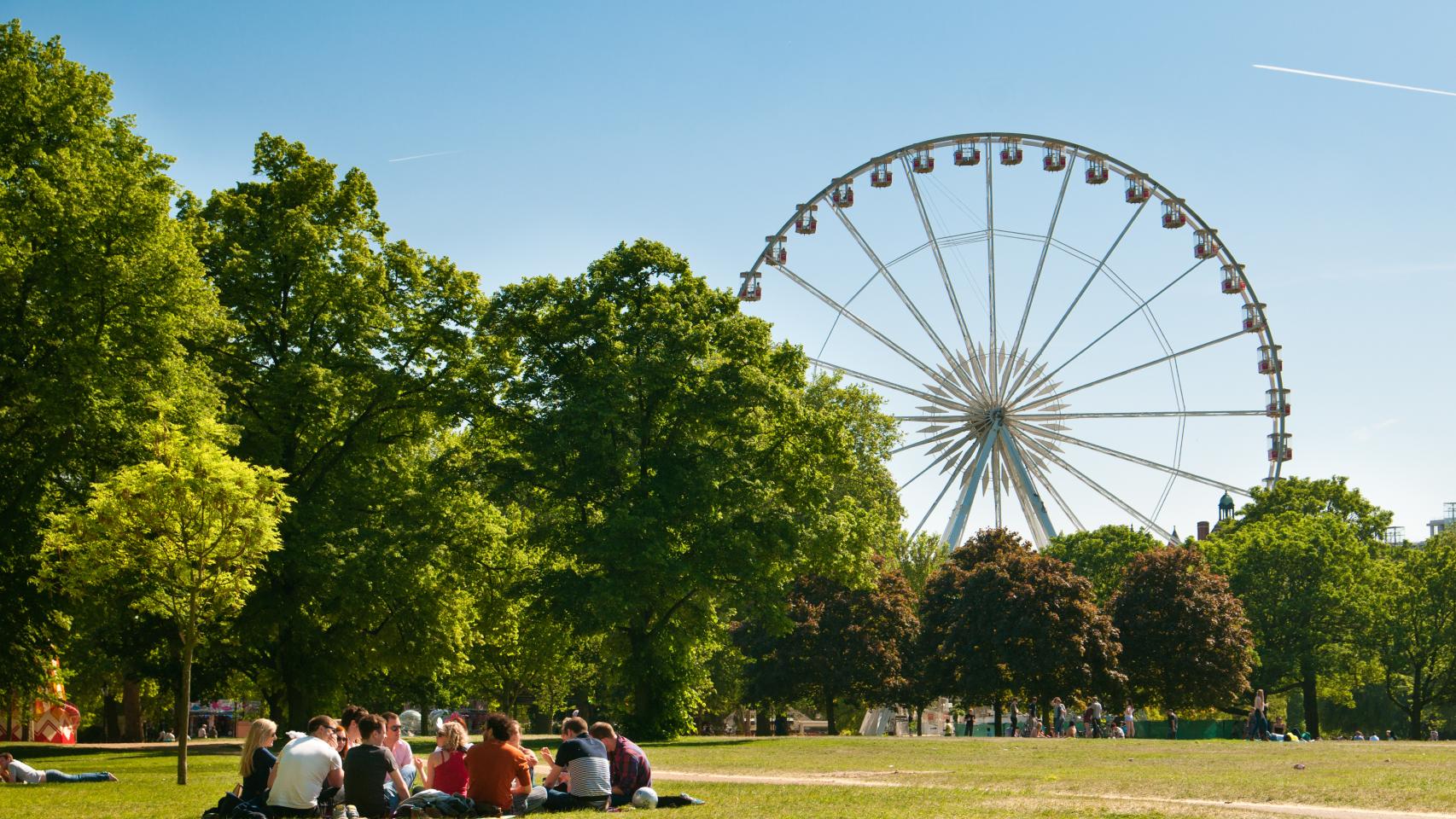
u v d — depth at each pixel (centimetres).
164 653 5419
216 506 3031
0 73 4288
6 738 7506
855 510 6191
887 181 9944
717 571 5472
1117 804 2058
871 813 1902
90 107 4506
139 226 4062
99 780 3089
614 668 6419
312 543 4950
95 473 4219
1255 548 9844
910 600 8781
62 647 4888
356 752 1988
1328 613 9562
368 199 5656
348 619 5378
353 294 5306
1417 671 9988
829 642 8356
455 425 5656
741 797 2291
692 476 5375
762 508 5700
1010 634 8031
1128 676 8531
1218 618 8425
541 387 5656
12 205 4047
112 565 3103
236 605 3206
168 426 3225
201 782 3055
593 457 5397
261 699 6494
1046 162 9869
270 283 5266
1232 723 8769
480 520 5681
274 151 5597
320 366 5134
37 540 4206
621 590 5097
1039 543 9900
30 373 3944
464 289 5694
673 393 5584
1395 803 2098
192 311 4197
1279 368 10156
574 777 2084
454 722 2212
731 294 6072
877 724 9856
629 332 5619
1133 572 8912
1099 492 10006
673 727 5650
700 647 6041
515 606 6081
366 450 5444
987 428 10006
